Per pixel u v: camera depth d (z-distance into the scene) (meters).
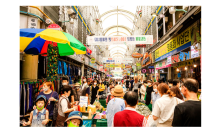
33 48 4.11
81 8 12.57
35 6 4.86
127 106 1.96
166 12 9.32
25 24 4.71
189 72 6.02
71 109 2.86
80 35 12.16
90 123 3.07
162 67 10.13
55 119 3.04
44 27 5.47
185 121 1.64
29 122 2.66
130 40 7.35
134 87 7.68
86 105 3.53
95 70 21.14
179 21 5.59
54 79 5.62
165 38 8.29
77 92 5.07
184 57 5.72
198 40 4.60
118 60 19.28
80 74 11.58
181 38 6.51
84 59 12.71
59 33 3.23
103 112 3.83
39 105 2.66
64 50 4.93
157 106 2.28
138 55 13.84
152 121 2.43
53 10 6.72
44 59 5.21
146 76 16.84
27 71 4.42
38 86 4.34
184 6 5.95
